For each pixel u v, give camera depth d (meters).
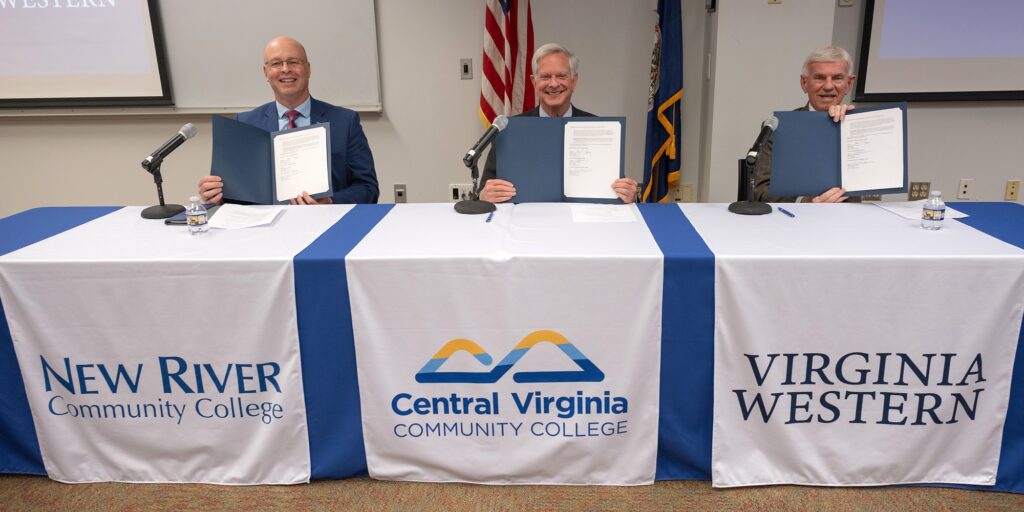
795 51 3.18
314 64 3.53
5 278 1.55
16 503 1.65
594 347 1.55
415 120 3.68
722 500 1.62
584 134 2.07
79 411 1.65
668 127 3.42
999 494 1.61
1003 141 3.56
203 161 3.72
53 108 3.55
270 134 2.16
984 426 1.57
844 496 1.62
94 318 1.57
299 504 1.63
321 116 2.55
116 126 3.64
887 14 3.32
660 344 1.55
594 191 2.08
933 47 3.36
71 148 3.68
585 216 1.88
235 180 2.06
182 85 3.54
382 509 1.61
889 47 3.38
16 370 1.64
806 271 1.47
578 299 1.52
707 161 3.46
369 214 1.96
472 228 1.76
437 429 1.63
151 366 1.61
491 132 2.00
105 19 3.43
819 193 2.04
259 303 1.54
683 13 3.48
